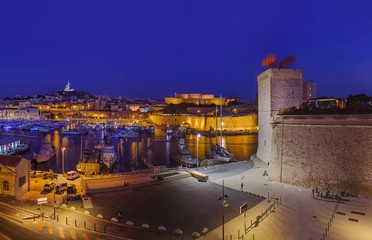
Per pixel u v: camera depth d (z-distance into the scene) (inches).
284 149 1475.1
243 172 1768.0
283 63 1988.2
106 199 1237.7
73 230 906.7
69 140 4815.5
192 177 1641.2
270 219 981.2
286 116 1485.0
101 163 2706.7
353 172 1203.9
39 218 1010.7
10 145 3272.6
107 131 6294.3
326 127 1310.3
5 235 863.7
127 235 876.0
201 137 5246.1
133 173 1786.4
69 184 1561.3
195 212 1071.0
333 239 824.9
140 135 5753.0
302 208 1072.2
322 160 1315.2
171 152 3553.2
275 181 1507.1
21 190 1296.8
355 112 1212.5
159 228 912.3
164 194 1305.4
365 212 1008.9
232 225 944.3
